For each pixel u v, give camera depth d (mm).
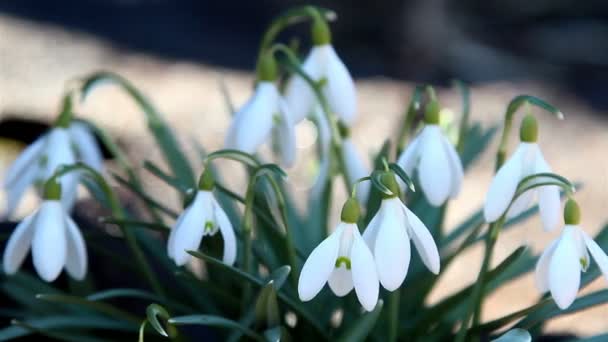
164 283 594
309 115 540
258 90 515
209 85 1143
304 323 523
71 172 534
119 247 603
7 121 948
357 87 1209
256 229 553
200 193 484
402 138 532
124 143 913
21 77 1056
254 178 492
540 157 483
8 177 543
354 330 493
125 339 563
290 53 519
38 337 560
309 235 578
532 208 569
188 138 969
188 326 577
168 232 521
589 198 905
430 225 561
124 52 1278
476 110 1147
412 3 1543
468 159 591
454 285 720
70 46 1238
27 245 503
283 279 486
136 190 539
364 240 462
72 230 499
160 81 1145
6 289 562
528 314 514
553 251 469
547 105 482
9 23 1328
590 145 1059
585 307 507
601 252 465
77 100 985
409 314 547
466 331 508
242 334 505
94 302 515
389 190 459
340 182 880
